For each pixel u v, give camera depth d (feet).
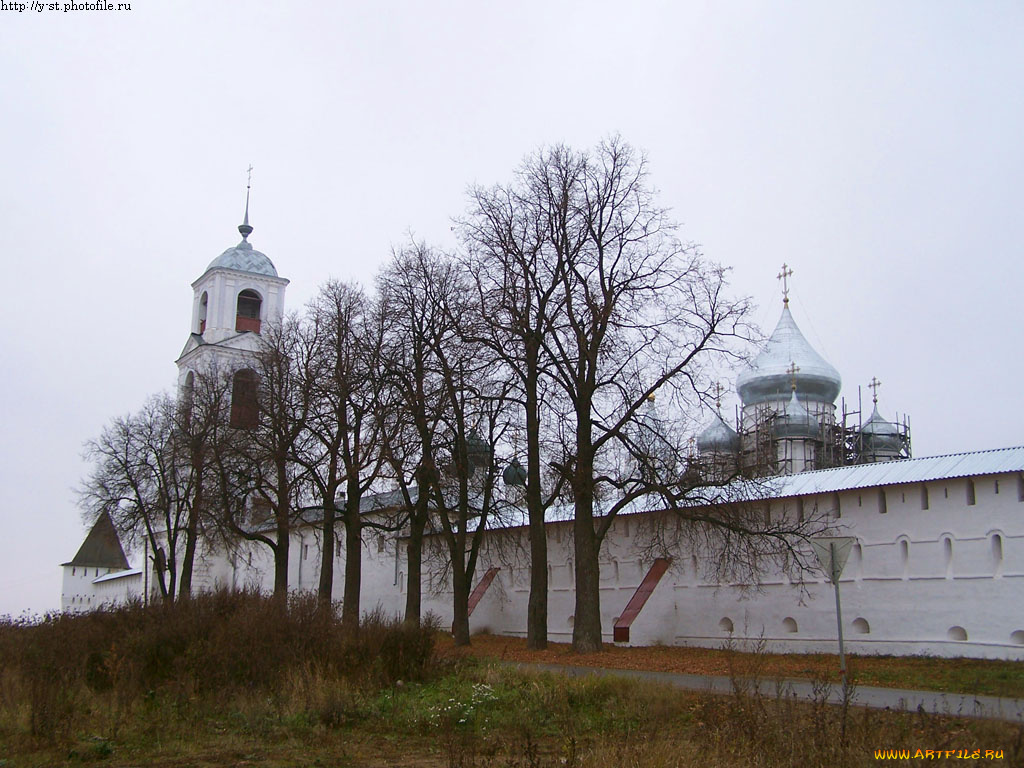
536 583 109.91
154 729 55.06
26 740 51.19
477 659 78.23
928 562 96.89
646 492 101.55
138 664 66.28
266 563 218.38
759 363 192.95
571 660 95.81
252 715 57.26
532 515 110.63
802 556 106.42
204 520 162.50
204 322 250.16
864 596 101.86
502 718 57.41
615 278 104.47
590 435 103.71
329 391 128.57
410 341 119.75
